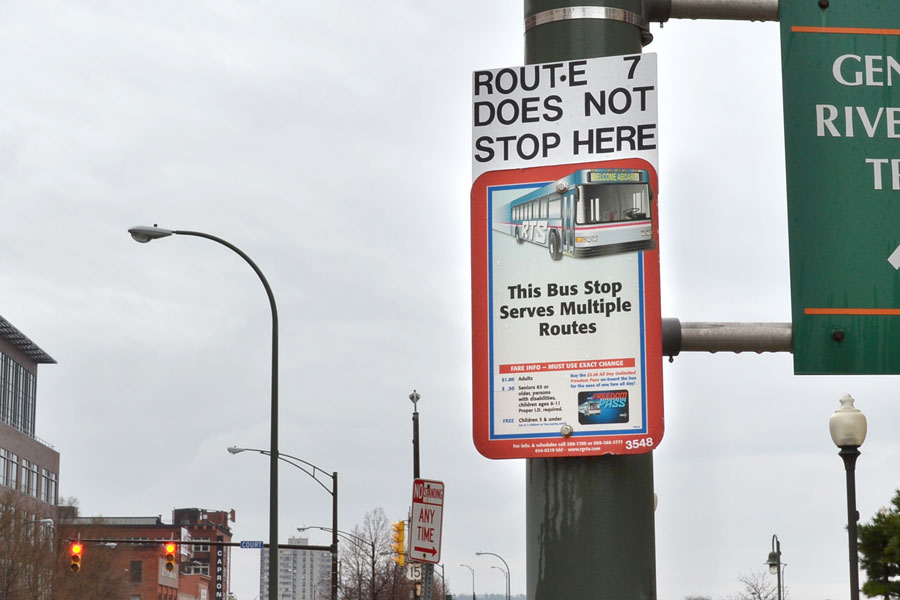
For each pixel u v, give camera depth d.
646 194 5.08
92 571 90.19
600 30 5.20
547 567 4.91
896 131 5.54
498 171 5.21
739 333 5.29
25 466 113.31
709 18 5.51
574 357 5.04
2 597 74.88
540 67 5.21
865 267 5.45
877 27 5.60
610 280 5.06
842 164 5.52
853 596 16.17
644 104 5.12
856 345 5.39
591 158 5.13
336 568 44.00
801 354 5.36
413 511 13.95
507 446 5.04
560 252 5.11
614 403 4.99
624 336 5.02
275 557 28.80
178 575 155.88
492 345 5.13
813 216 5.49
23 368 122.25
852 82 5.57
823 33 5.58
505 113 5.22
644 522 4.93
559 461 4.98
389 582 76.94
